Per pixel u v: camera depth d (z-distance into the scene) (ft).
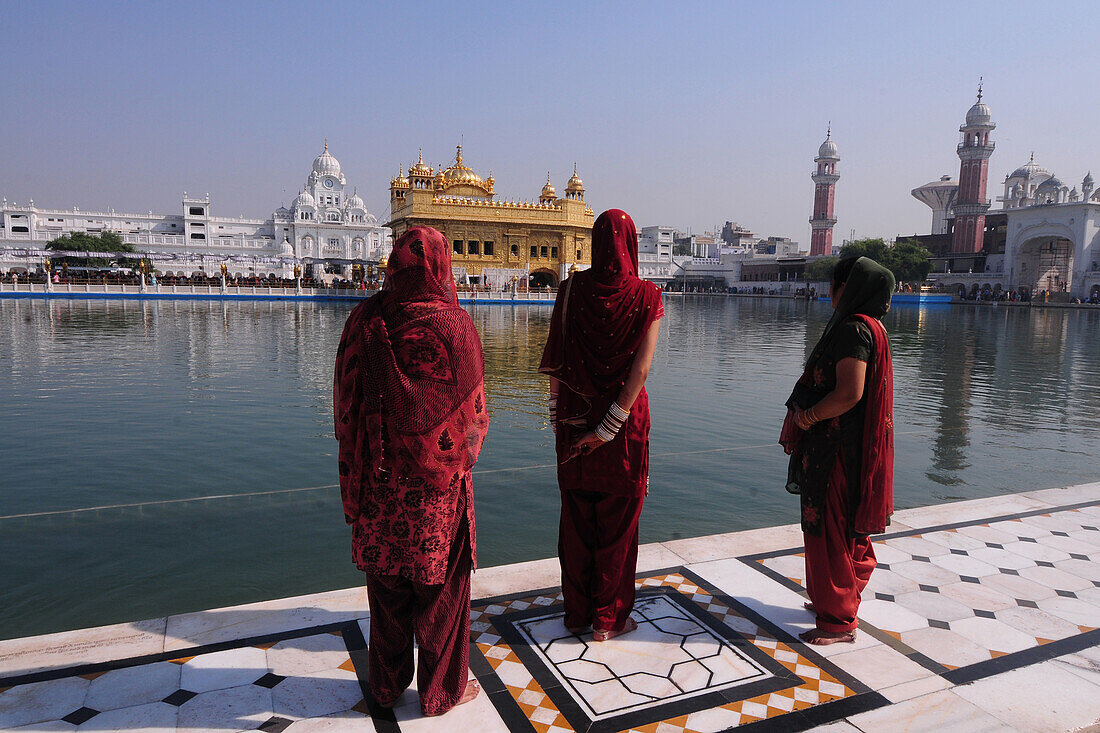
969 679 7.30
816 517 7.99
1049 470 17.85
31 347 46.29
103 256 174.09
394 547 6.27
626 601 8.17
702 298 215.31
